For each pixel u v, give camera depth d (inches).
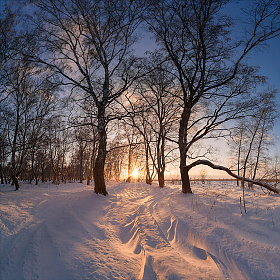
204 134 460.4
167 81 537.0
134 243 205.3
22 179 1146.0
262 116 565.3
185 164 482.9
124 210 338.3
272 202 265.1
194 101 450.9
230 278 131.3
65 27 434.9
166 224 249.9
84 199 368.8
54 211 258.1
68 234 199.2
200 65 414.9
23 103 602.5
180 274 135.5
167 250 177.8
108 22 427.8
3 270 134.6
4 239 167.9
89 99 439.8
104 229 232.2
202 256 169.2
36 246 166.4
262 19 363.6
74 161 1373.0
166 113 716.0
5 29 374.9
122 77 467.5
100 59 440.1
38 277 133.6
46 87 427.2
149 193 594.6
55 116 432.8
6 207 247.6
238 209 260.7
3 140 485.7
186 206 324.5
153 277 137.3
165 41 429.4
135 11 417.1
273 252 144.7
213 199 357.7
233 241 173.3
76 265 149.2
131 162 1145.4
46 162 1083.3
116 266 153.2
